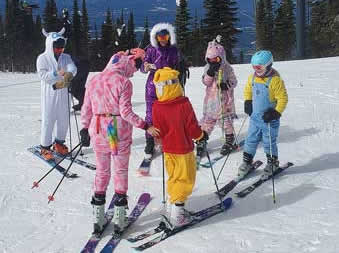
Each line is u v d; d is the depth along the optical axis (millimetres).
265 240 3869
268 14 48562
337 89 9773
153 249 3834
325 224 4074
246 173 5328
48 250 3930
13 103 11234
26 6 37156
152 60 6035
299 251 3666
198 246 3840
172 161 4102
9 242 4070
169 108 4012
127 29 49312
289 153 6047
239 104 9039
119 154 4156
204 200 4789
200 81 12578
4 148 6887
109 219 4383
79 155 6445
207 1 42469
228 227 4145
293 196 4715
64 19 8680
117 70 4152
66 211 4652
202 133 4125
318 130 6957
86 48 54125
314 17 41156
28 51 57156
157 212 4559
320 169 5426
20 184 5406
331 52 38938
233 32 42531
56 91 6109
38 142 7180
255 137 5230
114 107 4098
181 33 44344
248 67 15070
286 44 48000
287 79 11484
